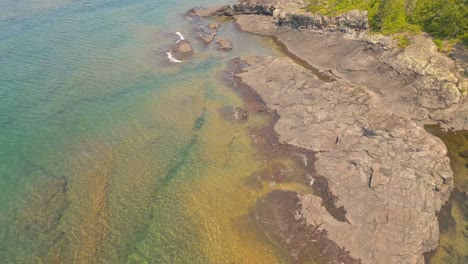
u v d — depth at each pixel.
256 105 58.69
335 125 50.28
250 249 37.12
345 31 73.56
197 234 38.56
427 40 64.62
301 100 56.28
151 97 61.25
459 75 58.16
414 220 37.88
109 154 48.91
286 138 50.69
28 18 85.88
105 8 96.06
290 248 36.94
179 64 72.00
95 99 59.97
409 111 56.81
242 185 44.38
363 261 35.31
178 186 44.22
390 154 44.78
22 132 51.78
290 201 41.25
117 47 76.88
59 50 73.38
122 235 38.38
